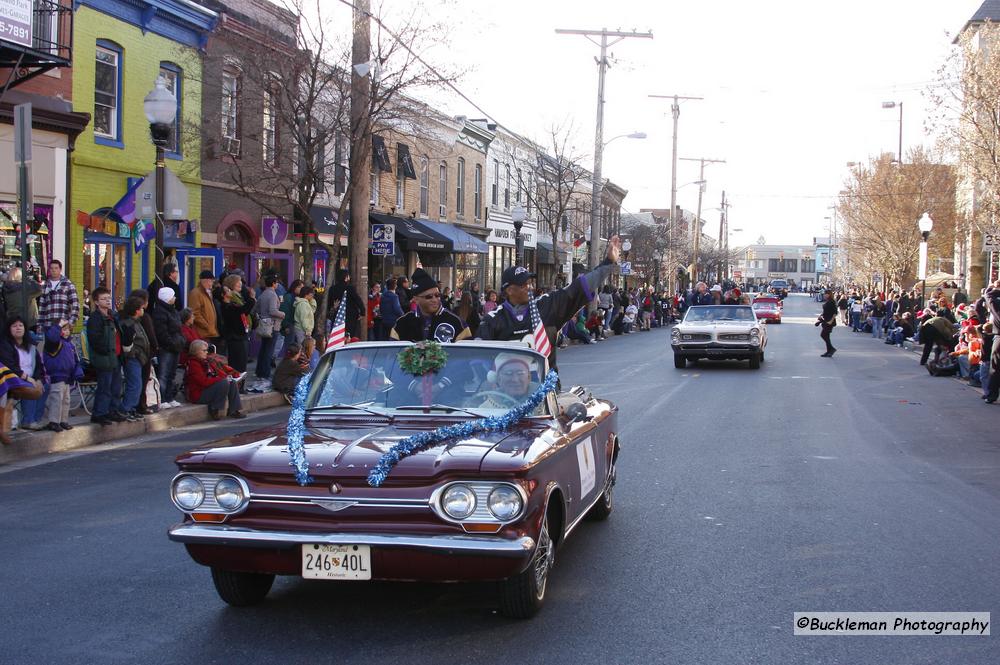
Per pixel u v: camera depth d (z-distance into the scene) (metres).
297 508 4.98
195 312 14.90
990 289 19.05
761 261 180.38
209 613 5.58
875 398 17.11
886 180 49.31
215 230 21.77
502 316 7.77
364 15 16.64
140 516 8.04
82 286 17.77
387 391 6.14
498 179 41.78
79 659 4.85
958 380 20.50
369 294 23.25
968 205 33.81
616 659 4.89
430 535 4.87
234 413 14.12
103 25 18.25
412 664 4.79
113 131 18.88
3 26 14.45
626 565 6.62
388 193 30.41
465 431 5.46
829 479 9.73
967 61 24.12
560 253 51.16
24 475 9.79
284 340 20.34
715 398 16.80
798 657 4.96
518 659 4.87
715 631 5.33
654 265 59.16
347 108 18.78
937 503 8.65
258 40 19.34
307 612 5.59
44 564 6.61
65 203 17.34
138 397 12.55
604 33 35.34
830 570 6.52
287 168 22.83
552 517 5.78
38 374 11.30
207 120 20.30
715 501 8.69
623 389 18.22
